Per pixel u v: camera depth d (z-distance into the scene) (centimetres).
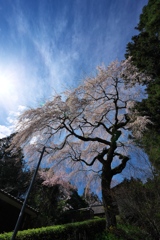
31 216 1179
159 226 495
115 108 1148
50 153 1155
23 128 1020
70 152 1230
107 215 798
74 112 1009
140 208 528
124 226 667
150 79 1017
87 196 1338
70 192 1677
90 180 1242
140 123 850
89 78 1048
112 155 977
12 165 2147
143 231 544
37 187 1759
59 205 1645
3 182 2083
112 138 1001
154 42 1029
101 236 780
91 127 1260
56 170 1234
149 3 1176
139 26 1282
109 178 909
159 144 760
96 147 1289
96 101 1112
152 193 535
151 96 950
